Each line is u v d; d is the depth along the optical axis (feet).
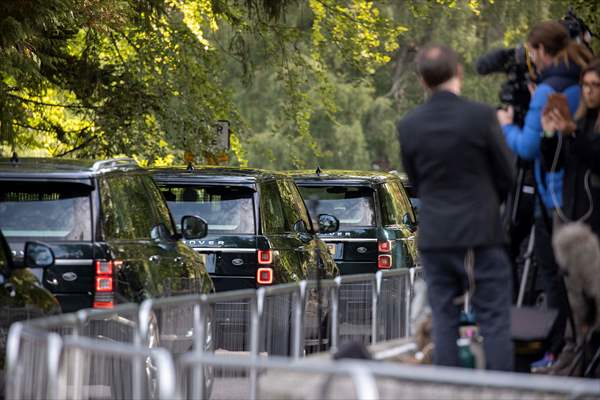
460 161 50.65
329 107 209.56
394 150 440.04
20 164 77.56
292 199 108.47
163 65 173.37
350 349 48.78
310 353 72.08
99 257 74.28
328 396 39.83
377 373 37.99
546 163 56.13
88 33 163.84
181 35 178.50
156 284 79.10
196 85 177.99
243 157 193.67
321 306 68.95
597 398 37.63
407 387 38.47
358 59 204.85
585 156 55.88
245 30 196.54
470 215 50.52
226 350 66.49
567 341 56.90
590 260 52.31
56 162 78.95
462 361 53.26
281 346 67.97
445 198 50.96
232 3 198.59
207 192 97.91
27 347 47.50
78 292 73.92
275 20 191.62
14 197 75.25
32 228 74.54
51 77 159.74
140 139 168.35
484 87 431.43
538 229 58.49
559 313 58.08
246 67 201.16
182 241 96.32
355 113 431.43
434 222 50.90
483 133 50.55
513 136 56.54
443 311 51.83
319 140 424.05
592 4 154.81
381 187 123.75
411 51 431.43
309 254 104.53
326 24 203.51
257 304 64.39
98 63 165.27
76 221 74.90
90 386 48.16
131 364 52.65
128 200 80.64
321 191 122.42
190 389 51.67
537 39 56.49
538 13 373.20
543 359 59.47
